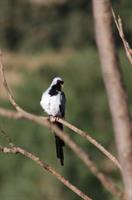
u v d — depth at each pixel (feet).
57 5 250.57
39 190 148.87
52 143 153.38
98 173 15.90
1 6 266.98
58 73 183.11
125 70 158.10
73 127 25.52
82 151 15.74
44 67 207.41
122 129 15.03
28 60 242.17
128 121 15.06
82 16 241.76
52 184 148.87
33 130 153.79
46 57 237.66
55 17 252.21
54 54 239.71
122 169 15.05
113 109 15.12
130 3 190.29
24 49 257.55
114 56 15.25
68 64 183.62
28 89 164.66
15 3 264.93
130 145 14.94
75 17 242.37
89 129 164.86
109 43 15.25
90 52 184.55
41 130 153.89
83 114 169.58
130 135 14.99
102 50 15.26
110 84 15.20
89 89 173.58
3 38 266.77
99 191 150.41
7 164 153.58
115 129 15.08
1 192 154.40
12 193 151.94
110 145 156.35
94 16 15.38
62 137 15.83
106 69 15.24
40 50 249.96
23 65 240.12
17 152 23.85
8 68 239.71
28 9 264.11
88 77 176.24
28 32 261.24
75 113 167.94
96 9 15.34
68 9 247.91
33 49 256.52
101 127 166.09
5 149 24.16
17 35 266.16
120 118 15.06
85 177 151.64
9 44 265.54
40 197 150.00
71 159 151.84
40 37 255.29
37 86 166.61
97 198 151.23
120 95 15.15
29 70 227.40
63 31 248.52
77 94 175.11
